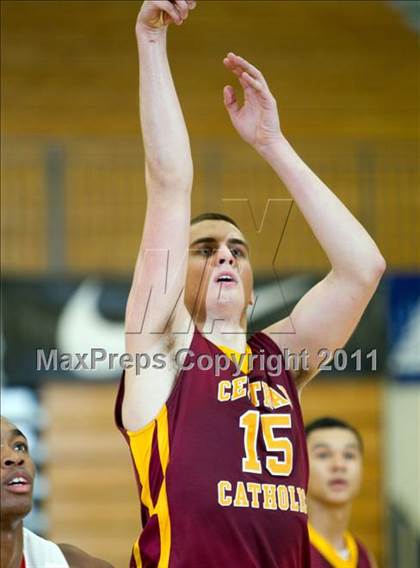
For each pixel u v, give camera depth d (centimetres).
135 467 634
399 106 2550
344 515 1155
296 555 619
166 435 623
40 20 2580
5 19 2572
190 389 633
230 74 2539
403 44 2605
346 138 2511
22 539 659
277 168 679
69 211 2356
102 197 2370
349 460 1145
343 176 2416
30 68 2528
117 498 2170
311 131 2517
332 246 673
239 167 2386
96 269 2297
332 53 2594
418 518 2152
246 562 598
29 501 639
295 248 2164
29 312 2159
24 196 2356
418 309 2167
